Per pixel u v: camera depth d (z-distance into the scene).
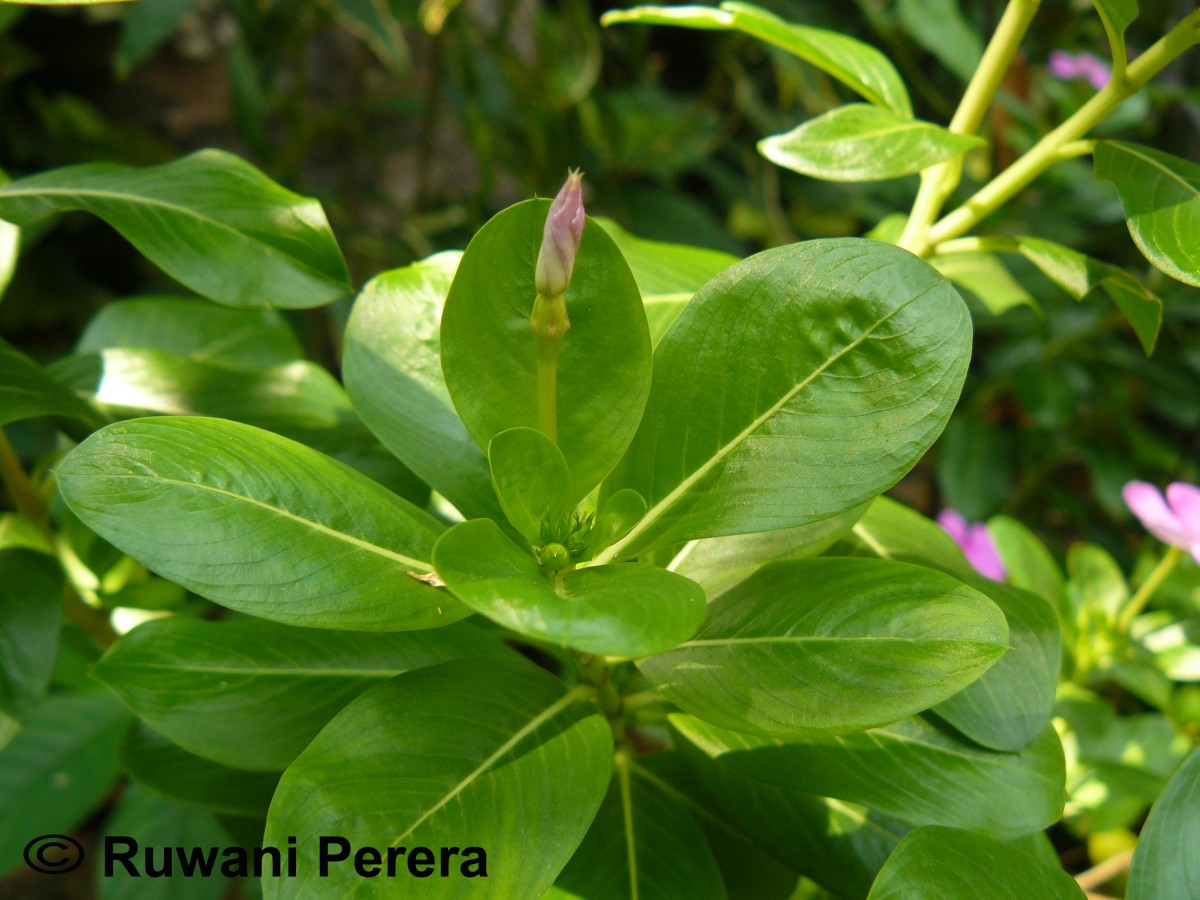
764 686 0.17
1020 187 0.23
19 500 0.26
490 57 0.69
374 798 0.16
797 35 0.24
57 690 0.39
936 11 0.47
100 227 0.80
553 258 0.15
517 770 0.17
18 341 0.78
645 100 0.82
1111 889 0.38
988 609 0.16
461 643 0.21
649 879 0.19
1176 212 0.19
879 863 0.20
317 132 0.64
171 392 0.26
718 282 0.17
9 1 0.18
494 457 0.17
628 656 0.13
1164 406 0.60
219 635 0.21
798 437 0.17
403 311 0.21
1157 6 0.65
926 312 0.17
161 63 0.83
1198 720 0.36
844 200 0.81
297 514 0.16
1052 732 0.19
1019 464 0.67
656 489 0.18
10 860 0.35
